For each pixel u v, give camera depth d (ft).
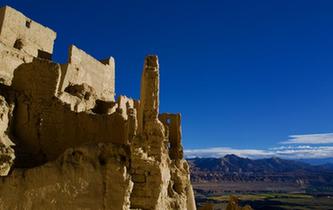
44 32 108.17
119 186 42.70
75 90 94.63
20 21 99.96
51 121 64.08
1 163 55.21
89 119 64.80
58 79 66.69
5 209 41.37
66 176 41.91
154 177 57.88
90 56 117.70
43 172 42.01
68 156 43.09
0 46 84.28
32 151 62.03
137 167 57.16
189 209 82.53
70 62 106.42
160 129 63.46
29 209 41.11
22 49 97.55
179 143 91.40
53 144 63.26
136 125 72.59
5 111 61.21
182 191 78.84
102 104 98.12
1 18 95.40
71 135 63.87
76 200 41.55
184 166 86.58
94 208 41.73
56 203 41.27
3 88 65.26
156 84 67.15
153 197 56.95
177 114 93.81
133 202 55.93
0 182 42.32
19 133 63.16
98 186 42.45
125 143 64.49
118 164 43.14
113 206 42.16
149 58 68.69
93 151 43.75
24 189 41.65
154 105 66.18
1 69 83.92
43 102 64.85
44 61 66.54
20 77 66.74
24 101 64.54
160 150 62.39
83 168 42.47
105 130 64.59
